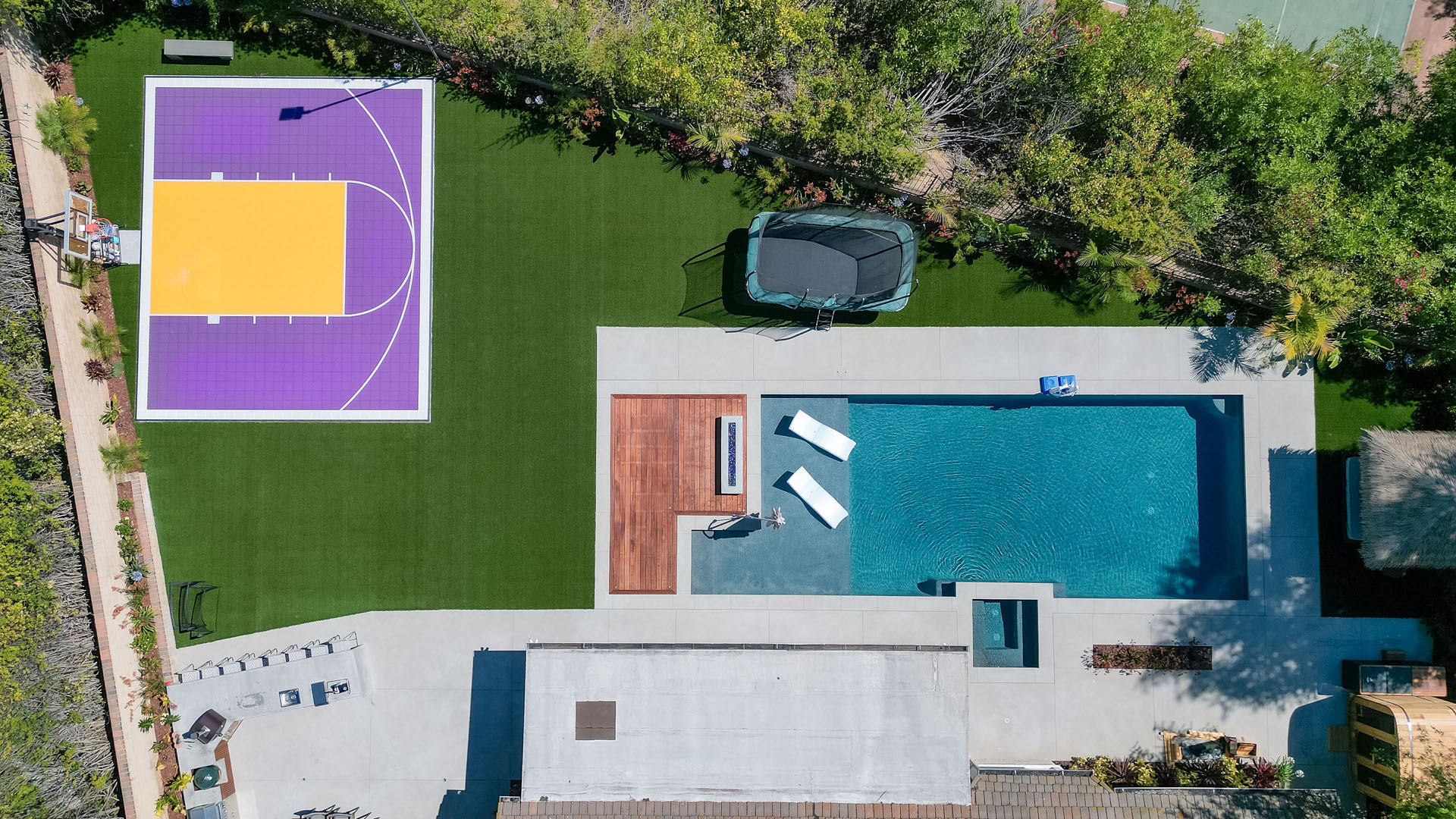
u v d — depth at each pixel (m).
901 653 19.25
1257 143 20.14
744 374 21.55
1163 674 21.09
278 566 21.36
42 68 20.89
